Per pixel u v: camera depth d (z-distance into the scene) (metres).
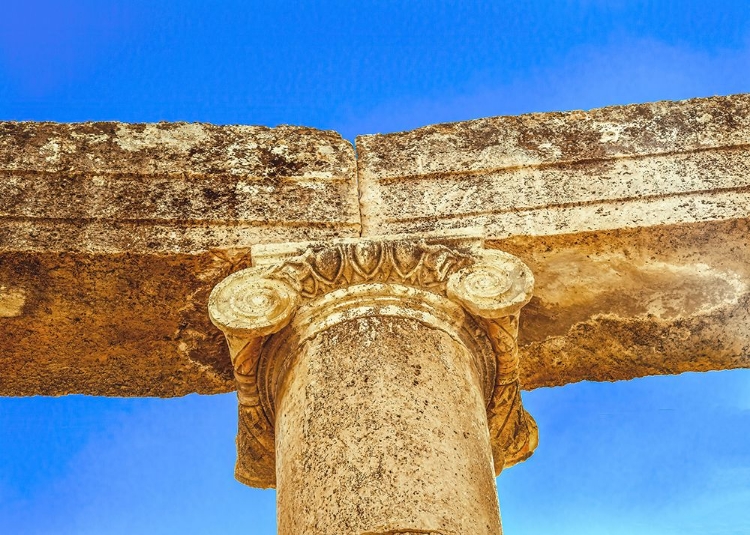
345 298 7.16
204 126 8.63
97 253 7.66
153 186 8.15
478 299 7.19
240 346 7.14
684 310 8.01
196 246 7.77
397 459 6.16
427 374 6.73
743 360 8.27
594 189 8.16
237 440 7.89
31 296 7.75
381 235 7.71
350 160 8.53
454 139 8.66
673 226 7.85
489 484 6.38
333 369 6.75
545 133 8.63
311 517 6.04
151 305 7.84
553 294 7.98
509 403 7.64
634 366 8.30
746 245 7.87
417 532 5.82
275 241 7.89
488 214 8.09
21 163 8.16
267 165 8.39
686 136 8.48
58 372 8.24
